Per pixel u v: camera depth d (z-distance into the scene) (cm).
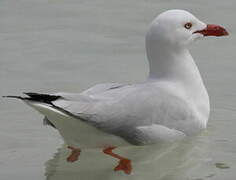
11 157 1116
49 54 1446
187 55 1215
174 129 1152
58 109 1010
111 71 1382
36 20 1577
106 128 1080
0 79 1356
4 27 1549
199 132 1195
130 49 1460
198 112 1191
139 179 1070
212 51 1447
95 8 1619
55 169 1088
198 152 1135
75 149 1136
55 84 1337
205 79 1348
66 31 1534
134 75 1362
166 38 1182
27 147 1147
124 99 1099
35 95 1002
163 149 1155
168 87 1172
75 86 1327
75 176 1075
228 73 1363
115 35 1513
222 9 1578
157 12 1577
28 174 1067
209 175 1059
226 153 1126
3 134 1183
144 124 1115
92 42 1489
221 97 1294
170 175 1075
